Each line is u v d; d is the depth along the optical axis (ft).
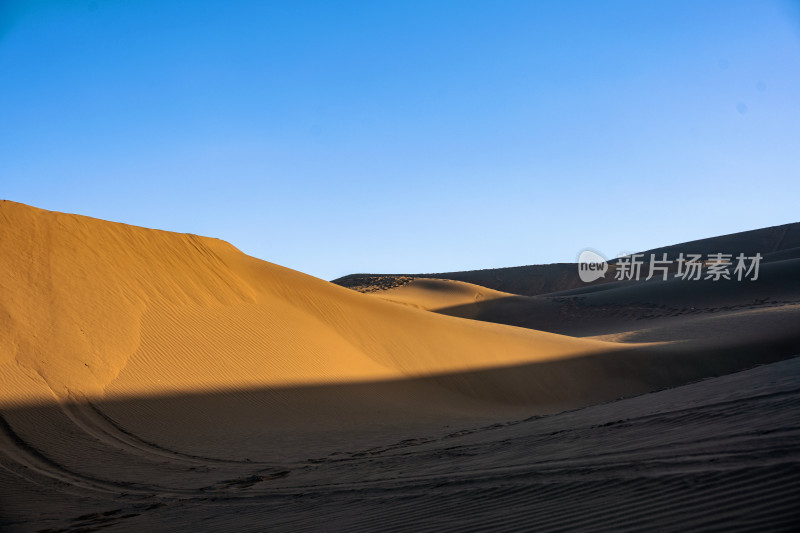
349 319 98.53
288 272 112.68
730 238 448.24
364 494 25.46
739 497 13.55
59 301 71.92
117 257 85.05
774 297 200.54
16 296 70.03
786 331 135.44
